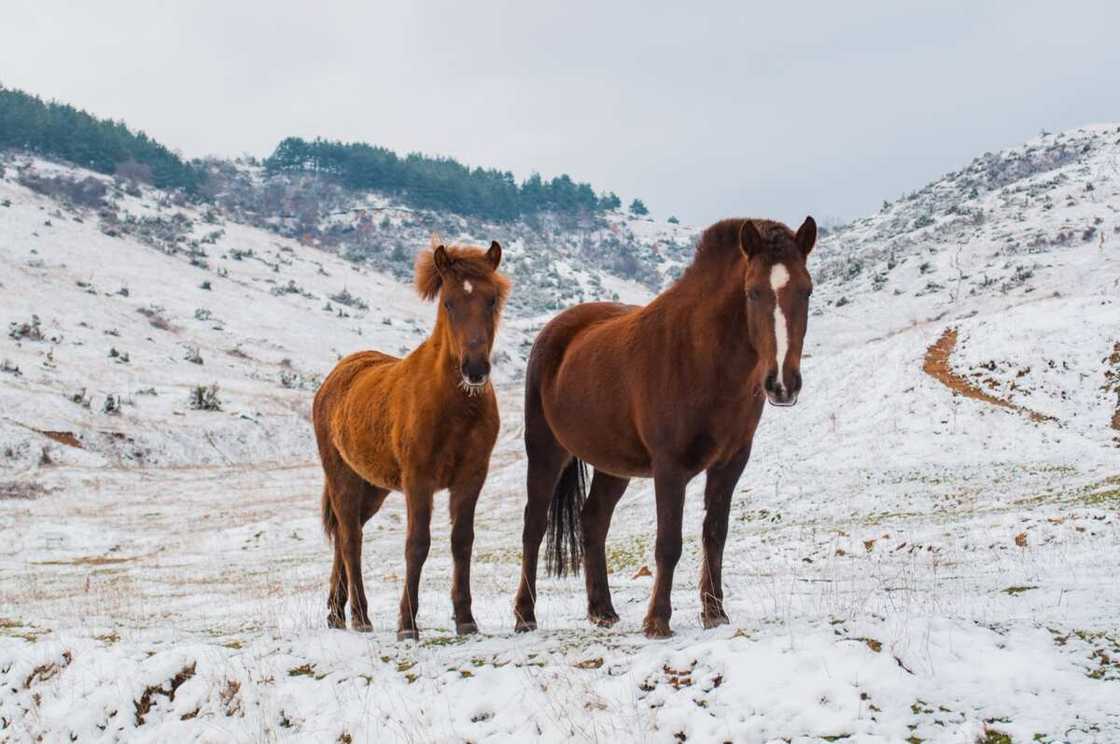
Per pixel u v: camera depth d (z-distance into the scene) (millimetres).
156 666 6699
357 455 7961
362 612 8031
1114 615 5980
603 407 7070
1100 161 116500
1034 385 27109
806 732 4488
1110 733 4133
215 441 47688
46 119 171500
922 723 4426
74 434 42531
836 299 86125
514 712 5297
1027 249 84812
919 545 13820
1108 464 21750
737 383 6094
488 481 34500
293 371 70625
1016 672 4762
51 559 23500
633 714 4949
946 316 71688
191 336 73562
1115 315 29875
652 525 22016
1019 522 14094
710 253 6285
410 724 5496
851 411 28484
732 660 5082
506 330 112375
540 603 10117
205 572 19906
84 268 84625
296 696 6133
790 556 14836
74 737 6383
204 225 137000
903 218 138500
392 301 118812
